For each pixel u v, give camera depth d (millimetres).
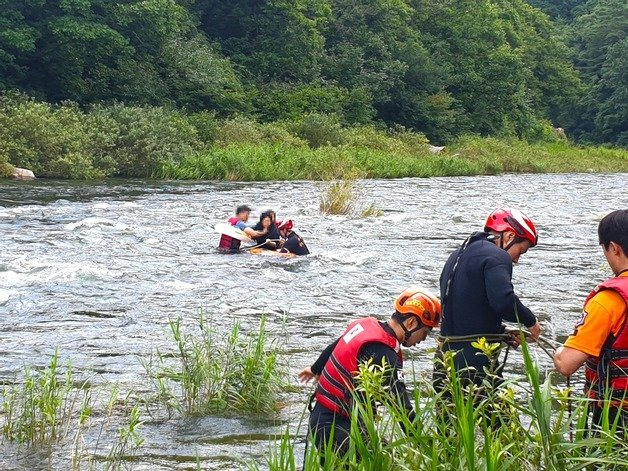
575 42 106000
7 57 39562
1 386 6625
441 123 64188
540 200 26797
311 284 11477
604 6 100500
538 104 85938
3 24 39406
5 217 18125
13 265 11984
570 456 3703
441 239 16328
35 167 30828
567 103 90375
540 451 3758
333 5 66188
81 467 5020
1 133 30125
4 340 8109
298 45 59531
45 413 5578
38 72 42375
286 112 52531
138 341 8141
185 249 14438
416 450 3709
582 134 94375
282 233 14469
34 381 6340
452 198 26781
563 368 3904
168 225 17594
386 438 4074
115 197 23844
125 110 34562
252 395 6234
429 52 69562
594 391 4055
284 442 4062
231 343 6762
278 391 6590
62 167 31141
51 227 16672
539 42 88188
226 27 60594
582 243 16219
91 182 29547
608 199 27625
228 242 14203
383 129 59938
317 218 19891
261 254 14008
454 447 3746
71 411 5871
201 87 49406
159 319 9133
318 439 4219
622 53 90562
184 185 29547
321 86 59438
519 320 4594
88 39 41062
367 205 23234
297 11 59594
